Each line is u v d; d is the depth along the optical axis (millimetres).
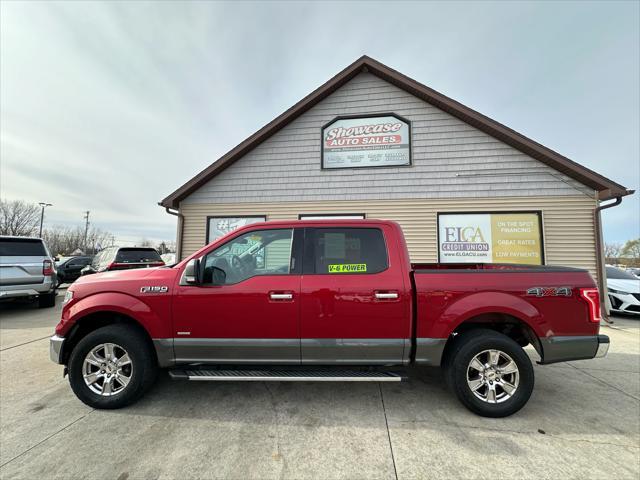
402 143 8562
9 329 6141
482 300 2916
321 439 2508
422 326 2943
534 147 7531
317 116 8992
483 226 8016
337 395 3299
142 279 3131
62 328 3113
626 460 2273
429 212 8273
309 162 8914
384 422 2766
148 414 2898
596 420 2824
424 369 4105
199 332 3016
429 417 2854
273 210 8945
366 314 2961
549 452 2355
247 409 2988
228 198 9133
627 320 7344
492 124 7762
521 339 3395
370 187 8609
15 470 2150
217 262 3184
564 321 2916
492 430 2646
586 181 7504
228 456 2301
